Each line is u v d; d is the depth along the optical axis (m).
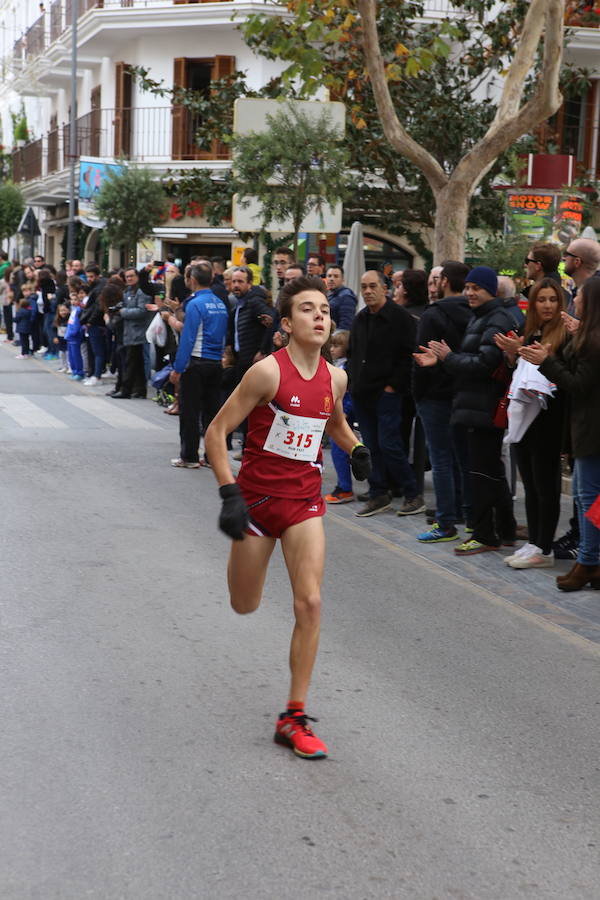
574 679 8.16
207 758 6.38
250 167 22.62
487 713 7.37
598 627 9.56
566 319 10.57
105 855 5.20
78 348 29.12
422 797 6.03
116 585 10.08
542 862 5.37
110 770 6.15
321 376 6.77
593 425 10.27
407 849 5.41
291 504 6.74
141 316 25.22
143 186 38.03
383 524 13.57
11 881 4.93
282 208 22.56
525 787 6.24
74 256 52.44
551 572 11.42
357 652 8.55
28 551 11.22
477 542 12.13
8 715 6.87
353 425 16.64
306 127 22.27
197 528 12.73
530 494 11.56
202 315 16.50
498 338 10.71
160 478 15.94
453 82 32.50
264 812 5.73
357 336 13.77
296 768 6.31
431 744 6.79
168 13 41.44
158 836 5.41
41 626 8.73
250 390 6.57
